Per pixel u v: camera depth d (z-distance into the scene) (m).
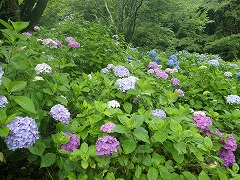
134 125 1.72
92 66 4.26
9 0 5.04
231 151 2.13
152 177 1.61
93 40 4.79
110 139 1.65
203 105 3.39
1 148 1.76
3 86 1.79
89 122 1.92
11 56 2.09
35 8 6.55
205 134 2.12
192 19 13.18
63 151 1.65
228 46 13.61
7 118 1.52
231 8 14.77
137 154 1.76
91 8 11.36
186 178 1.65
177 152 1.77
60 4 11.24
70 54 3.72
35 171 2.04
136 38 11.38
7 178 1.93
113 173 1.66
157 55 5.13
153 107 2.38
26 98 1.65
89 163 1.66
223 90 3.49
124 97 2.28
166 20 12.35
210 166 1.73
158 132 1.73
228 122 2.52
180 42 14.09
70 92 2.42
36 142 1.70
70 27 5.09
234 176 1.68
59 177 1.73
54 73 2.41
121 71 2.58
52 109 1.94
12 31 2.01
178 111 2.08
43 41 3.47
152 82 2.71
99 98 2.44
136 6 10.52
